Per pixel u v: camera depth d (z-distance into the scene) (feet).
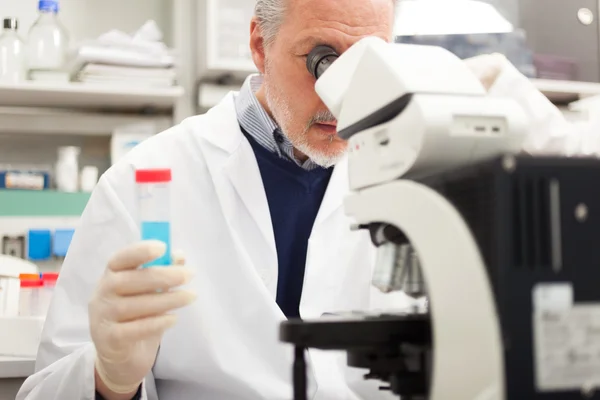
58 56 8.21
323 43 3.91
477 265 1.92
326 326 2.37
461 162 2.33
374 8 3.96
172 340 4.39
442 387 1.98
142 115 8.90
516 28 9.70
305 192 4.98
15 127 8.53
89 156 8.97
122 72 7.99
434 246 2.06
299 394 2.36
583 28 9.57
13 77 7.93
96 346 3.26
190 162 4.94
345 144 4.31
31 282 5.91
